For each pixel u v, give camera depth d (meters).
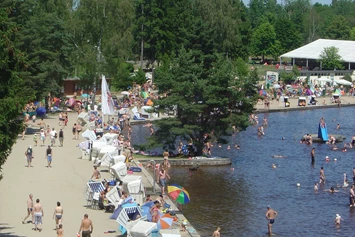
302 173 82.81
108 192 58.09
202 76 89.81
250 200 68.56
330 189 74.06
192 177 78.44
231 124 88.12
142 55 178.38
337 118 139.12
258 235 57.09
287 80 183.25
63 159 81.50
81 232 47.16
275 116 140.50
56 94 125.94
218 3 194.75
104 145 80.19
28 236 49.31
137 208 51.09
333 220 62.16
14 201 60.00
